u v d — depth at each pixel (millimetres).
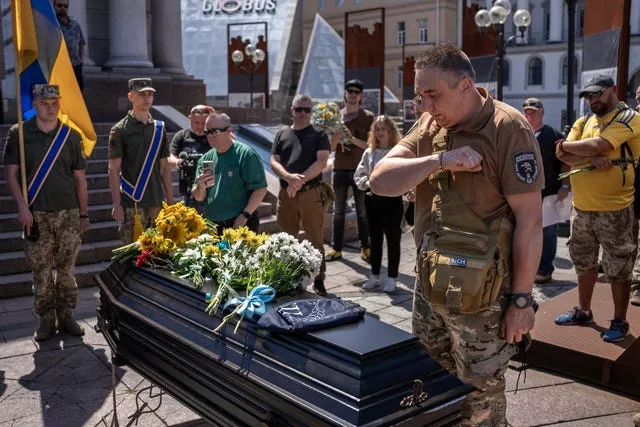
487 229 2566
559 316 5156
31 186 5141
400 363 2287
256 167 5215
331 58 30172
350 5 54844
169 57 14883
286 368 2361
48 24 5672
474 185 2590
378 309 6109
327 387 2207
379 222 6652
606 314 5324
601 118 4863
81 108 5812
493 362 2615
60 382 4457
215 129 5156
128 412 4016
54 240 5289
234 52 24656
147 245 3535
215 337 2734
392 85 53688
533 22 51500
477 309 2490
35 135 5164
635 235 5555
